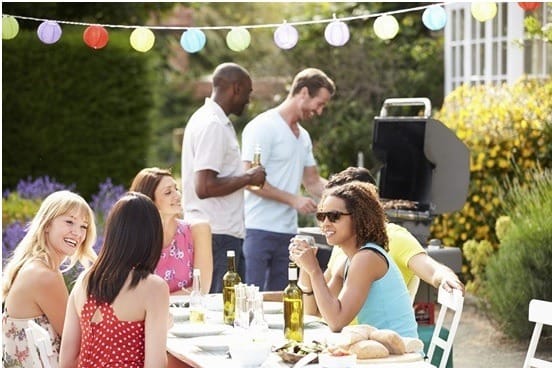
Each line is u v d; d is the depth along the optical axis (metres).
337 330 5.39
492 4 6.89
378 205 5.64
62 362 5.23
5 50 14.80
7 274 5.88
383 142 8.70
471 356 8.59
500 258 9.15
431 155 8.43
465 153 8.39
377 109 14.34
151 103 15.56
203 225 7.08
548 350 8.70
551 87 10.55
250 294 5.69
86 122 15.22
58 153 15.12
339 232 5.58
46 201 5.93
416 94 14.29
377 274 5.48
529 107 10.47
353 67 14.55
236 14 20.97
